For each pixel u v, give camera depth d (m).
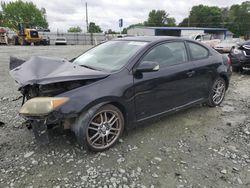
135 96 3.38
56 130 3.67
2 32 32.12
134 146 3.37
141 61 3.48
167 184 2.63
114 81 3.18
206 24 93.56
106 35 47.34
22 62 3.71
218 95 4.98
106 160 3.03
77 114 2.90
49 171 2.79
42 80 2.80
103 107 3.12
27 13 81.38
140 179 2.70
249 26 86.38
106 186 2.58
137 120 3.53
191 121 4.26
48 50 20.14
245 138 3.68
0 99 5.35
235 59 8.48
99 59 3.79
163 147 3.37
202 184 2.65
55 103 2.76
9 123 4.00
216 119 4.38
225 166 2.97
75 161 2.99
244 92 6.27
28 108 2.73
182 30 47.25
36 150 3.21
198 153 3.24
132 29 50.09
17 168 2.84
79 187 2.56
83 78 2.97
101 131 3.18
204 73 4.43
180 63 4.02
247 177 2.78
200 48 4.54
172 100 3.94
